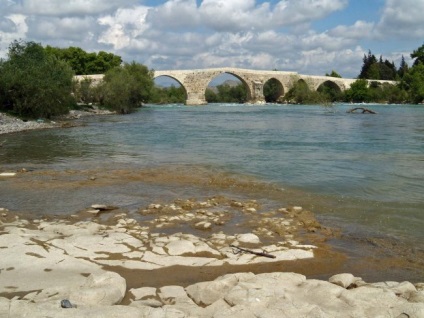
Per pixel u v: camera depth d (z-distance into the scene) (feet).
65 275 20.06
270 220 30.19
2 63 129.59
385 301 16.76
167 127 118.21
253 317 15.43
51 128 112.06
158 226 29.04
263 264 22.36
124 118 159.84
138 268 21.45
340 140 82.69
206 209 33.60
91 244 24.00
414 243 25.88
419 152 65.10
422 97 339.77
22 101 122.11
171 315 15.65
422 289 18.45
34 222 29.71
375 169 50.34
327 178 45.32
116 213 32.68
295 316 15.25
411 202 35.14
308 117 167.53
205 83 346.54
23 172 49.85
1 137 89.15
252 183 43.42
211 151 68.28
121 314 15.44
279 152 66.33
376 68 442.09
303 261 22.89
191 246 23.98
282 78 377.09
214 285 18.35
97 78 250.37
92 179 45.68
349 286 19.06
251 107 290.15
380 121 141.18
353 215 31.83
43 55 149.38
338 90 401.90
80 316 15.11
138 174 48.78
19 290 18.34
